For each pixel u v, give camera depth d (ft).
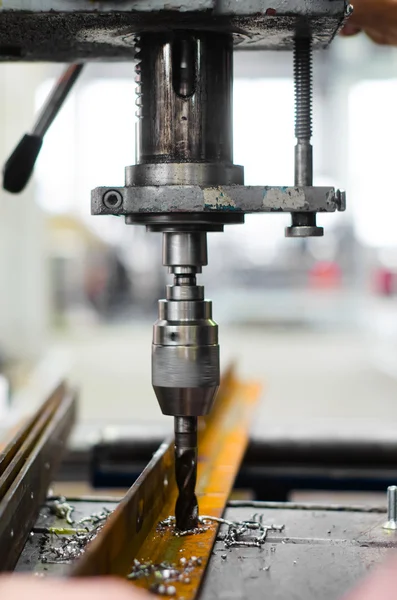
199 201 2.40
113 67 28.66
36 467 2.98
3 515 2.30
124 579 2.25
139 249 30.17
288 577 2.35
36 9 2.30
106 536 2.07
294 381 16.47
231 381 5.93
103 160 35.37
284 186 2.44
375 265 34.96
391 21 3.59
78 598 1.62
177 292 2.52
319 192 2.45
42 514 3.14
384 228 35.70
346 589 2.25
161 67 2.52
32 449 3.07
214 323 2.54
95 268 29.50
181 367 2.48
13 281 18.06
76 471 5.34
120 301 29.89
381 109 37.09
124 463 4.97
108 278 29.76
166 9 2.30
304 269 32.63
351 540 2.72
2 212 17.58
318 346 22.09
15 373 16.52
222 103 2.57
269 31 2.59
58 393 4.12
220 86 2.56
